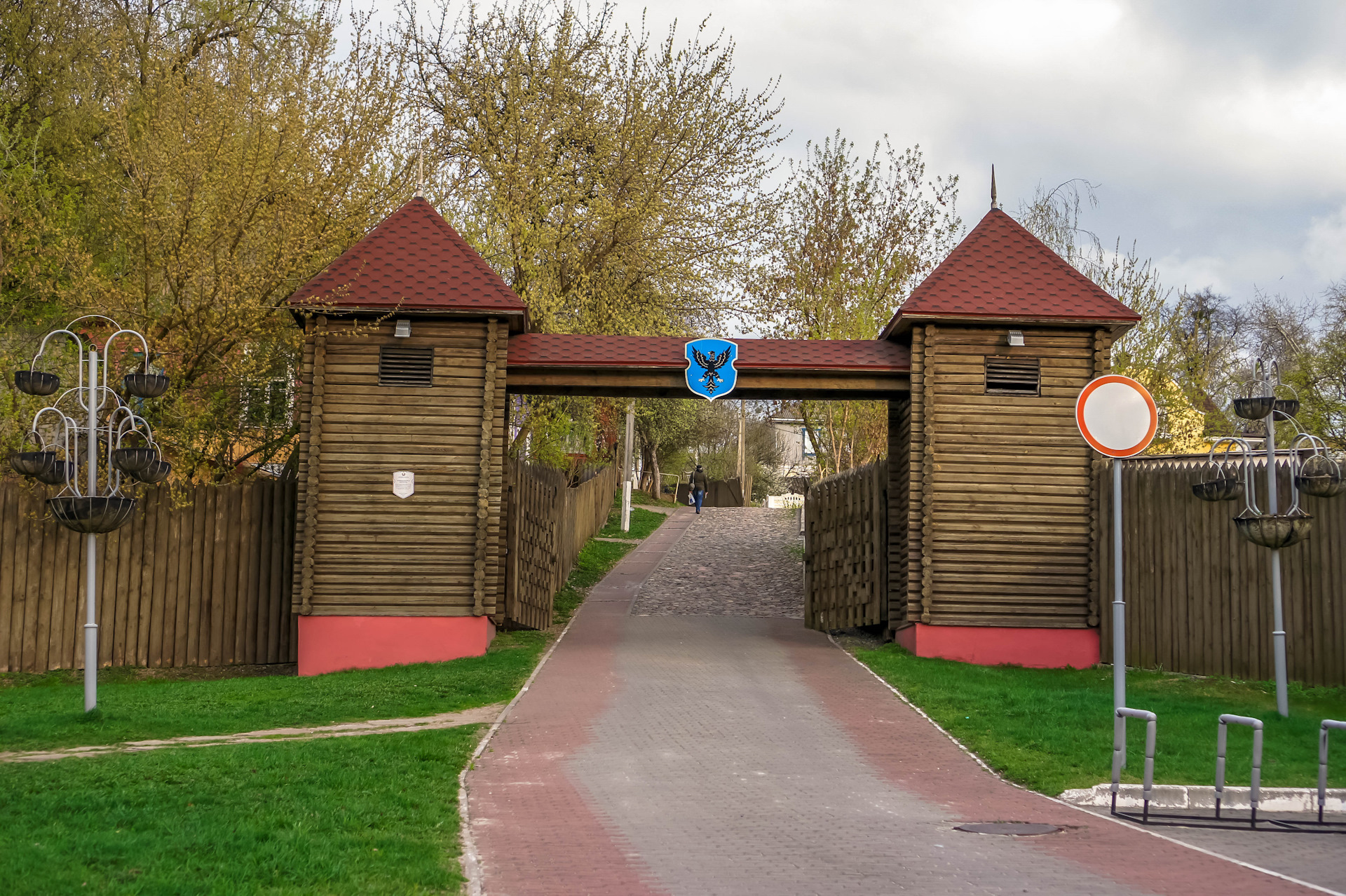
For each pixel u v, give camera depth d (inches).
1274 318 1334.9
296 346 732.0
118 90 751.1
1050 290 717.9
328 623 682.8
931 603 698.2
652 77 1019.9
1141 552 669.3
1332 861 299.1
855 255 1163.3
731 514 1823.3
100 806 325.7
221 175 705.6
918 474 710.5
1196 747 445.7
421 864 277.3
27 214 780.6
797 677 634.8
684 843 312.7
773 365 717.3
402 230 726.5
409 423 696.4
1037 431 709.3
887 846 311.1
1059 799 382.9
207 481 787.4
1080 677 646.5
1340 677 574.6
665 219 1007.0
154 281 724.0
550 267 987.9
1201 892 264.4
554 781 397.1
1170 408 1006.4
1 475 735.1
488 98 989.2
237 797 340.2
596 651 717.3
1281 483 599.2
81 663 702.5
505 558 756.6
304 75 764.6
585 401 1180.5
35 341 810.2
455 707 548.7
